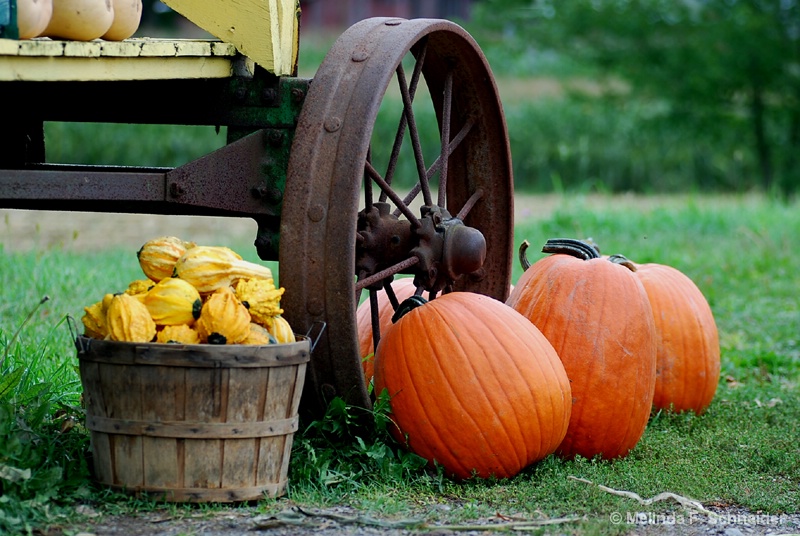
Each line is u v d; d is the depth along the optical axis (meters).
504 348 5.82
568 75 49.03
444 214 6.66
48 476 4.95
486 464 5.78
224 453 5.02
